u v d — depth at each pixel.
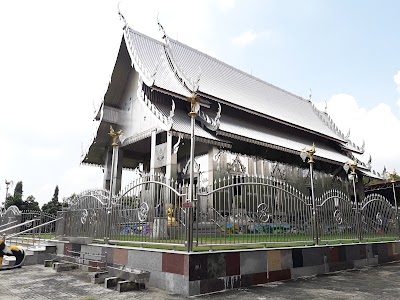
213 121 21.11
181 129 19.22
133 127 23.56
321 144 35.19
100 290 8.40
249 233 9.72
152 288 8.62
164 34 26.84
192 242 8.26
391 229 16.12
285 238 10.70
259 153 26.16
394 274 11.28
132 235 10.55
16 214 20.48
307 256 10.98
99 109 25.84
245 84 31.61
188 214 8.42
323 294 7.95
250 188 10.16
